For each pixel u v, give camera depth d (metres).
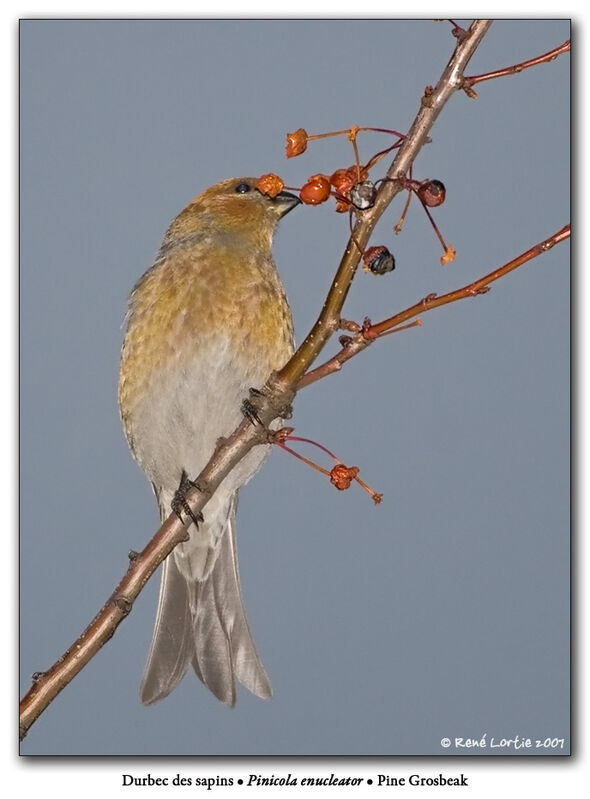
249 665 8.19
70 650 5.86
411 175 4.96
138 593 5.98
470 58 4.92
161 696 8.10
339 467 5.54
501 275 4.86
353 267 5.18
